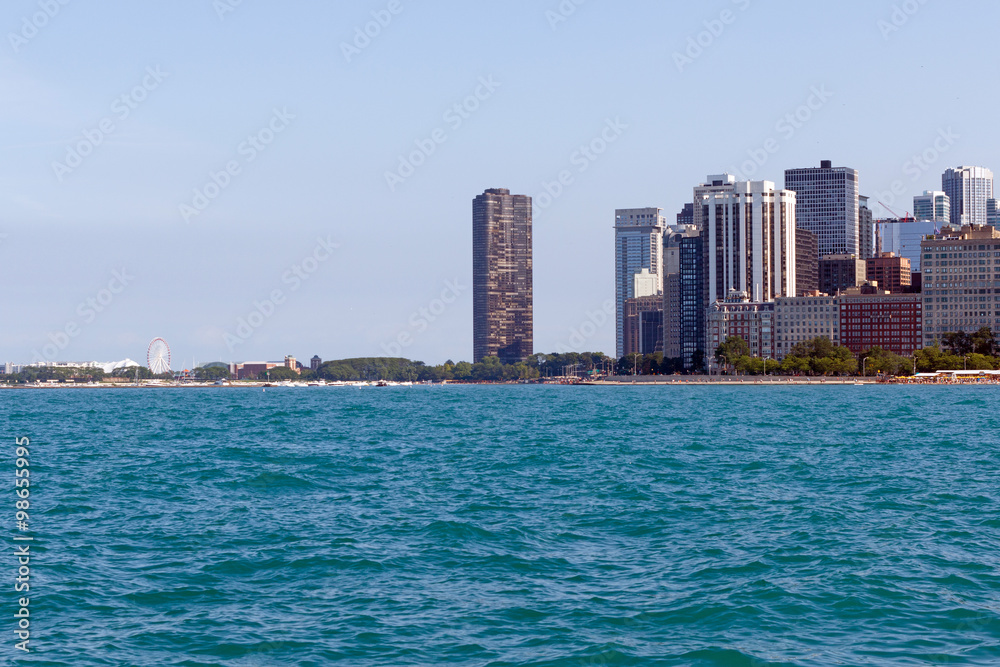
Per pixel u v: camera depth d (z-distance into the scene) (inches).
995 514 2564.0
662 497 2913.4
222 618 1646.2
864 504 2751.0
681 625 1595.7
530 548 2167.8
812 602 1706.4
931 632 1551.4
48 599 1758.1
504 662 1432.1
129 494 3070.9
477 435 5733.3
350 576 1921.8
